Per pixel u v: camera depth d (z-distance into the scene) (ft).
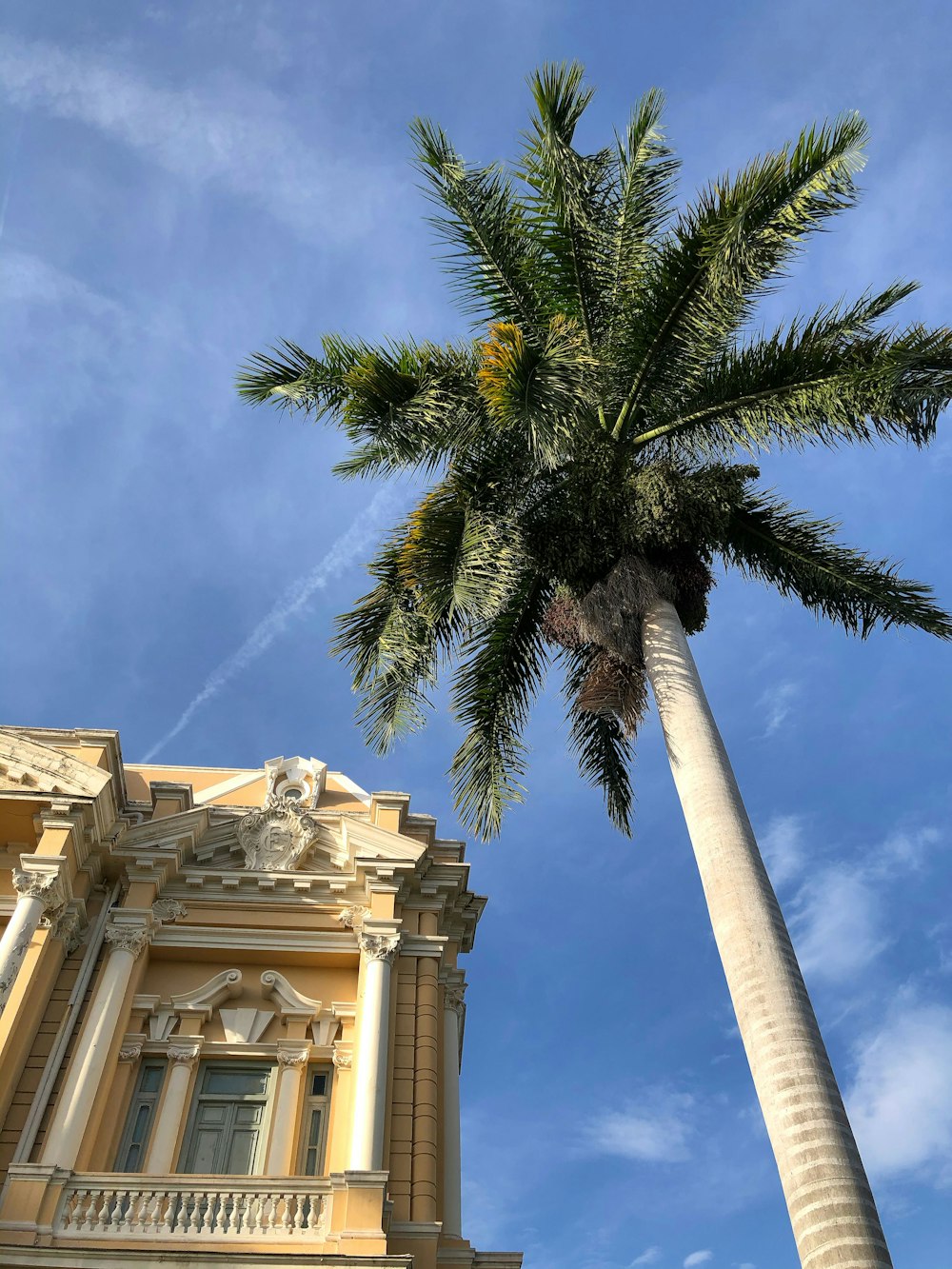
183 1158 58.13
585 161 61.16
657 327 57.31
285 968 66.39
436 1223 53.67
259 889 68.23
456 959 69.56
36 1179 51.55
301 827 71.41
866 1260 32.27
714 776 46.29
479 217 59.57
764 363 57.26
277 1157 57.67
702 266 55.62
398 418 55.36
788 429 56.95
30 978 59.41
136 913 64.90
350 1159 54.60
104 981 61.82
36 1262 47.88
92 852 66.90
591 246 59.98
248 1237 50.78
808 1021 38.22
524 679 62.44
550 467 59.00
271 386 60.64
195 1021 63.00
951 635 59.26
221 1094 60.90
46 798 65.62
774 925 40.91
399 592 60.59
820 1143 34.83
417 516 56.44
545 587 62.90
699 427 59.67
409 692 59.00
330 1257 48.52
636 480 57.41
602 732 65.16
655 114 63.62
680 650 52.24
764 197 53.83
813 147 53.47
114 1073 59.52
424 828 73.82
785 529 62.59
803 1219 33.76
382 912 66.90
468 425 57.26
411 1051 61.87
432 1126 58.90
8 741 67.82
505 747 60.80
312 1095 61.05
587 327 60.13
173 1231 50.80
